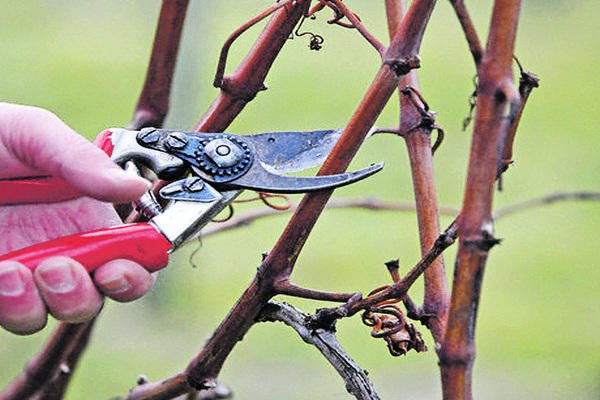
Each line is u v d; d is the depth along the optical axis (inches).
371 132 75.3
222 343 81.6
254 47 82.7
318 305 268.1
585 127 396.5
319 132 82.7
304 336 73.5
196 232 79.0
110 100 382.9
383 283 276.8
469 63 417.7
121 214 97.8
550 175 352.5
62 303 73.0
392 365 253.9
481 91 58.6
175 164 80.6
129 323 274.7
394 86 71.6
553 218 330.6
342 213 311.9
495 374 254.4
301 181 74.1
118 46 432.5
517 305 283.7
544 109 414.0
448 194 327.0
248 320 78.7
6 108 75.0
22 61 409.7
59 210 88.5
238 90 83.3
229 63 378.0
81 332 105.5
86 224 89.0
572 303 285.6
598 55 465.1
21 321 73.4
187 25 285.4
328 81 395.5
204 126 84.7
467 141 363.3
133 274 75.1
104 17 462.6
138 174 80.7
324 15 409.1
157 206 80.4
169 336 269.9
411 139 83.1
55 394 112.9
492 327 272.5
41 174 80.4
